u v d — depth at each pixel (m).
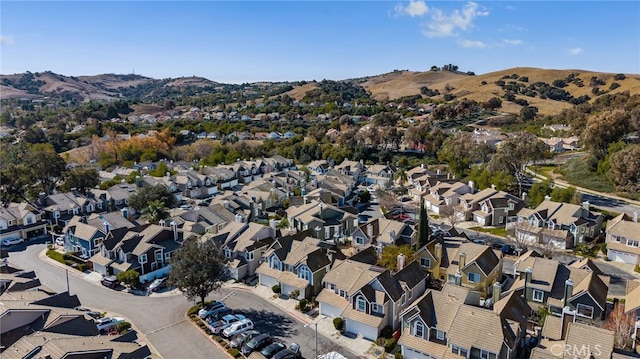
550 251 66.88
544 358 34.72
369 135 165.25
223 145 169.62
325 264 57.00
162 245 65.25
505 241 77.81
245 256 63.22
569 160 134.00
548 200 82.81
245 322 47.78
